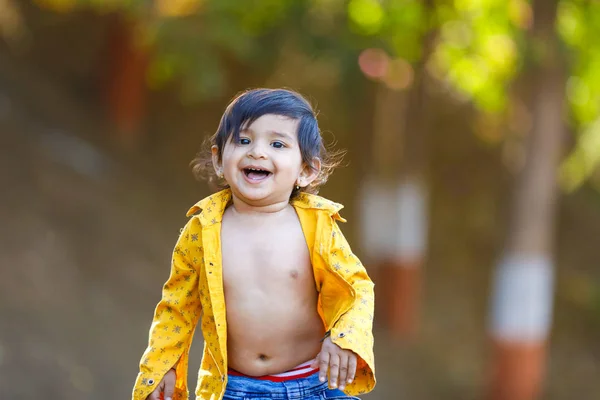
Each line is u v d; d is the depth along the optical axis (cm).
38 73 2175
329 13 1817
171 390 377
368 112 1931
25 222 1633
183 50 1638
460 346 1947
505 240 1630
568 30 1670
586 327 2152
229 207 377
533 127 1598
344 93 1859
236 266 364
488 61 1864
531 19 1541
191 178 2130
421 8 1752
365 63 1788
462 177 2381
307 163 368
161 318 376
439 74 2253
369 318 354
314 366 347
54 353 1393
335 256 362
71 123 2058
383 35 1775
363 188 1952
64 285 1550
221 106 2278
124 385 1424
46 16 2298
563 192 2459
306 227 368
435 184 2361
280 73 2259
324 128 2225
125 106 2142
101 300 1569
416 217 1911
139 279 1683
